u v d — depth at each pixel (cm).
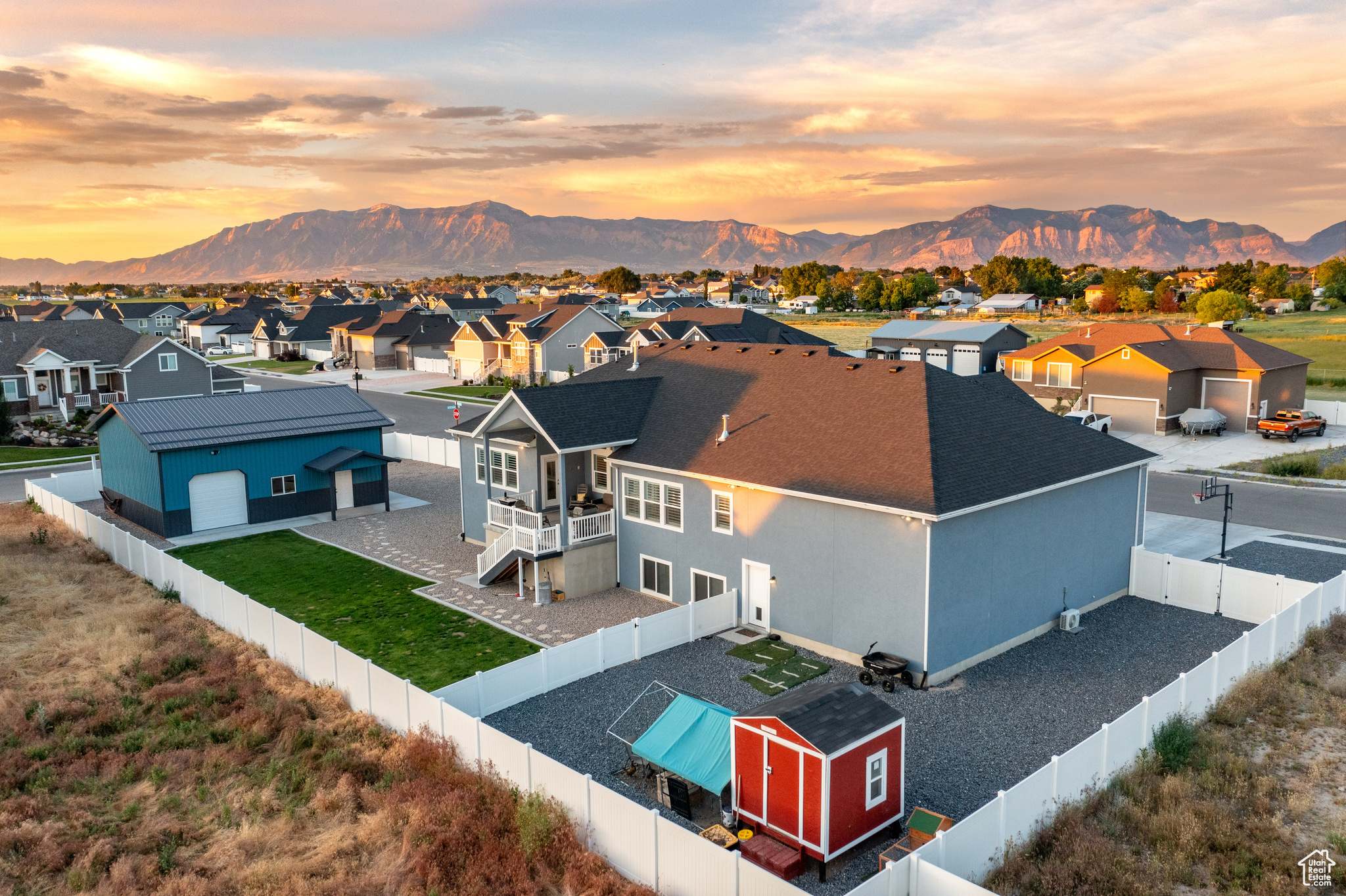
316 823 1659
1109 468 2644
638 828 1398
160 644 2519
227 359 11881
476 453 3400
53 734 2006
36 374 6619
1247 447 5028
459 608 2756
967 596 2231
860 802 1478
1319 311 14425
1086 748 1557
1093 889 1336
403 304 19812
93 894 1465
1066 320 14000
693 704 1752
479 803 1639
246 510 3856
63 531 3722
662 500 2762
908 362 2728
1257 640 2055
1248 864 1405
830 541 2312
